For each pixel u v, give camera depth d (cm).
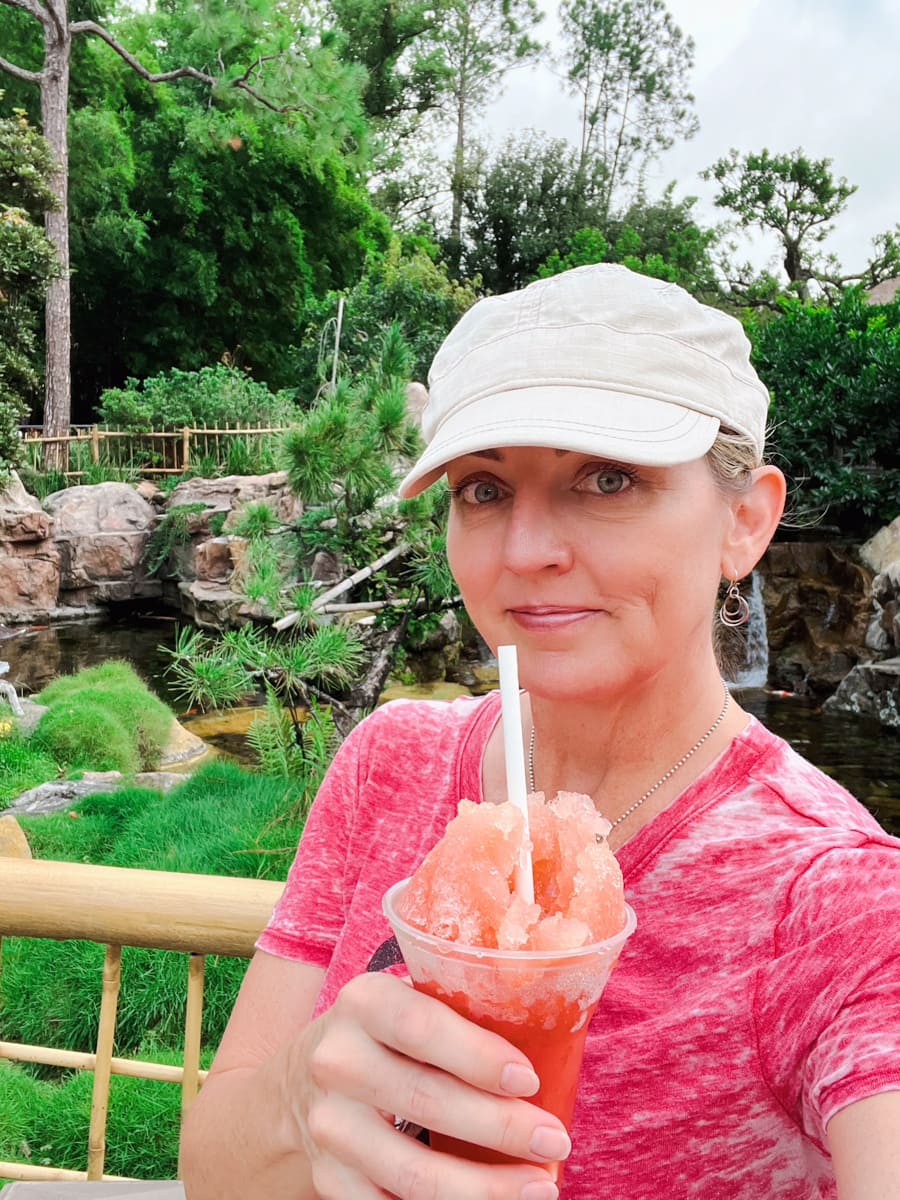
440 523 659
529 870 80
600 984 79
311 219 2894
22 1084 434
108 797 725
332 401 660
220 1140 101
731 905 109
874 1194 83
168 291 2650
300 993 136
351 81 2145
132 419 2031
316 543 690
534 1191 75
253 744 795
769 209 3184
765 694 1137
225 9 2055
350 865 137
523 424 105
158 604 1702
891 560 1147
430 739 139
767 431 128
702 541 112
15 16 2380
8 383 1612
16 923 198
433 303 2522
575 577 108
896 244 3162
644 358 109
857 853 105
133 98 2712
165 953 484
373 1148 78
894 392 1230
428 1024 75
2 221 1565
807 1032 99
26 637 1485
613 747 120
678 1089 108
